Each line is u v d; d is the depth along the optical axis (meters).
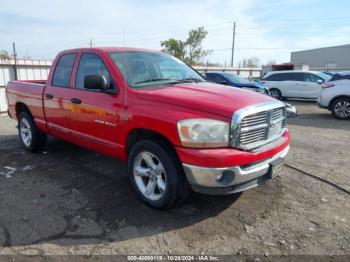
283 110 4.18
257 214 3.78
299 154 6.29
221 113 3.35
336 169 5.38
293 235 3.35
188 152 3.34
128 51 4.75
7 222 3.60
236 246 3.17
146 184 4.04
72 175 5.02
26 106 6.03
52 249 3.12
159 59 4.96
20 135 6.46
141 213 3.80
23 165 5.51
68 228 3.48
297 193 4.36
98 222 3.60
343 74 11.28
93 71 4.61
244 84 12.83
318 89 16.53
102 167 5.38
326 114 12.62
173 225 3.54
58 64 5.34
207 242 3.24
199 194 4.29
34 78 13.45
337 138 7.89
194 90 4.00
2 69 12.24
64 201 4.12
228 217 3.71
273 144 3.77
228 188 3.37
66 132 5.14
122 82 4.11
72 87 4.91
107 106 4.19
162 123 3.52
